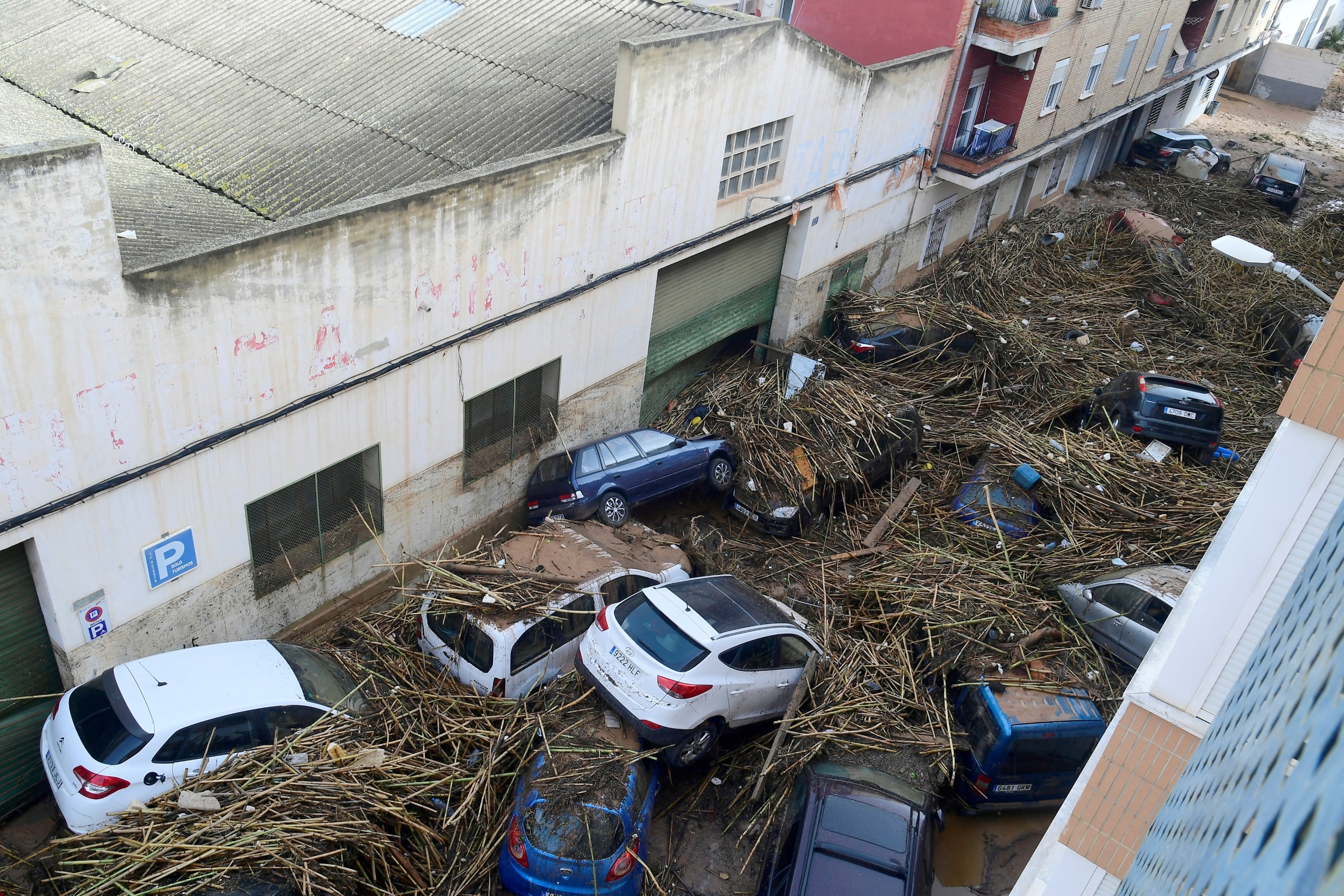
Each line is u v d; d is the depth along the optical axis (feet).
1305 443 17.99
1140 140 114.01
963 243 84.23
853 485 51.26
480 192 38.42
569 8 56.54
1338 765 2.49
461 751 32.53
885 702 36.04
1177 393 55.26
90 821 27.04
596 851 28.73
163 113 47.65
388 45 53.36
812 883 27.50
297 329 34.37
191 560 34.24
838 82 56.03
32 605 30.81
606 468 47.78
